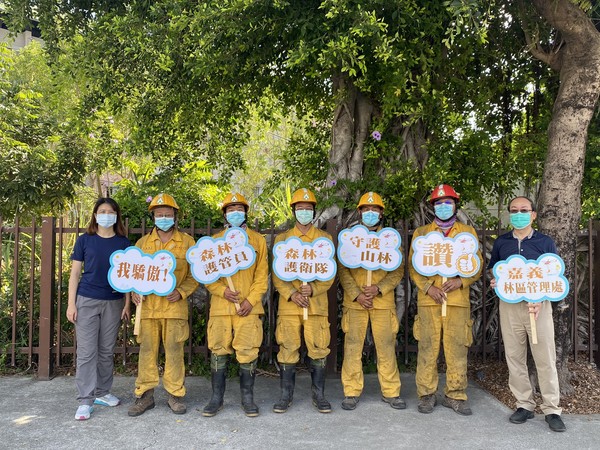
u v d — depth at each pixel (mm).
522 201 3963
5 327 5270
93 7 5750
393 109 5719
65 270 5949
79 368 4000
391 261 4172
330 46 4270
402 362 5480
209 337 4082
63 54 6008
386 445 3510
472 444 3533
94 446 3473
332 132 6348
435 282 4160
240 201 4090
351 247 4211
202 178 7734
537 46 4895
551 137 4531
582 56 4352
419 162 6109
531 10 5055
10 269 5633
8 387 4703
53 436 3631
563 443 3551
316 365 4191
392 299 4312
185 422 3896
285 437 3635
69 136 7594
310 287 4090
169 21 5094
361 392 4465
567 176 4406
